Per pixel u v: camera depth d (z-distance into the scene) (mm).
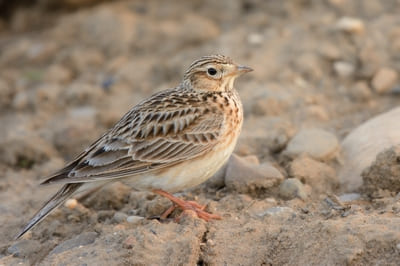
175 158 10734
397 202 10828
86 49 20734
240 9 21281
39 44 21422
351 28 18516
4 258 10969
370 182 11695
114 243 10383
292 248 9867
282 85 17062
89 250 10281
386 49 17938
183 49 20016
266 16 20531
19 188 14141
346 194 11930
